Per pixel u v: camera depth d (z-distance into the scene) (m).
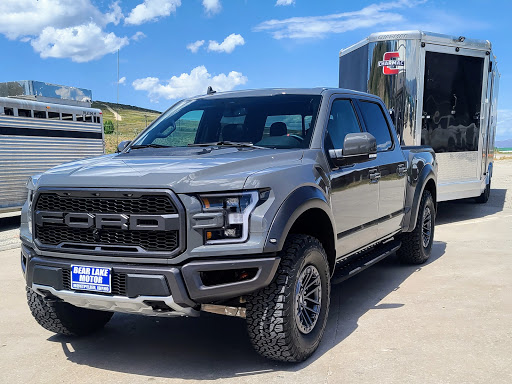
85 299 3.43
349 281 5.86
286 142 4.27
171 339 4.31
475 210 11.24
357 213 4.68
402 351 3.86
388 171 5.37
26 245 3.87
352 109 5.11
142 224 3.27
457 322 4.43
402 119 8.95
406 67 8.89
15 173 10.68
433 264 6.53
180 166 3.47
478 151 10.09
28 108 10.99
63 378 3.62
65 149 12.03
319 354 3.85
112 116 115.94
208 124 4.69
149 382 3.51
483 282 5.62
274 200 3.41
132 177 3.35
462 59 9.55
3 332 4.56
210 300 3.34
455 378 3.40
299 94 4.73
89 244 3.44
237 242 3.27
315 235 4.16
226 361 3.81
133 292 3.26
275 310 3.44
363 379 3.42
